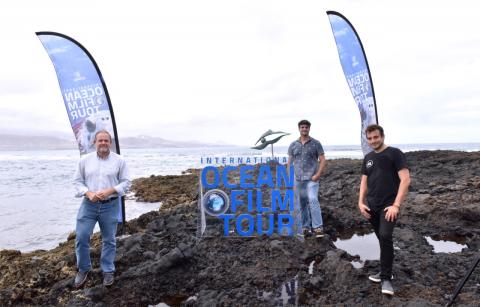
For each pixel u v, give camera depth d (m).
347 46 9.77
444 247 5.84
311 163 6.07
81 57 6.39
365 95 9.83
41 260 5.64
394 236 6.27
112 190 4.17
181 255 4.86
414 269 4.46
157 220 7.55
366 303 3.61
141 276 4.62
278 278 4.48
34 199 15.17
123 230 7.15
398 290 3.87
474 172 12.98
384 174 3.82
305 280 4.38
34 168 39.31
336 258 4.69
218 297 4.01
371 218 4.04
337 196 10.28
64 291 4.41
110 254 4.39
